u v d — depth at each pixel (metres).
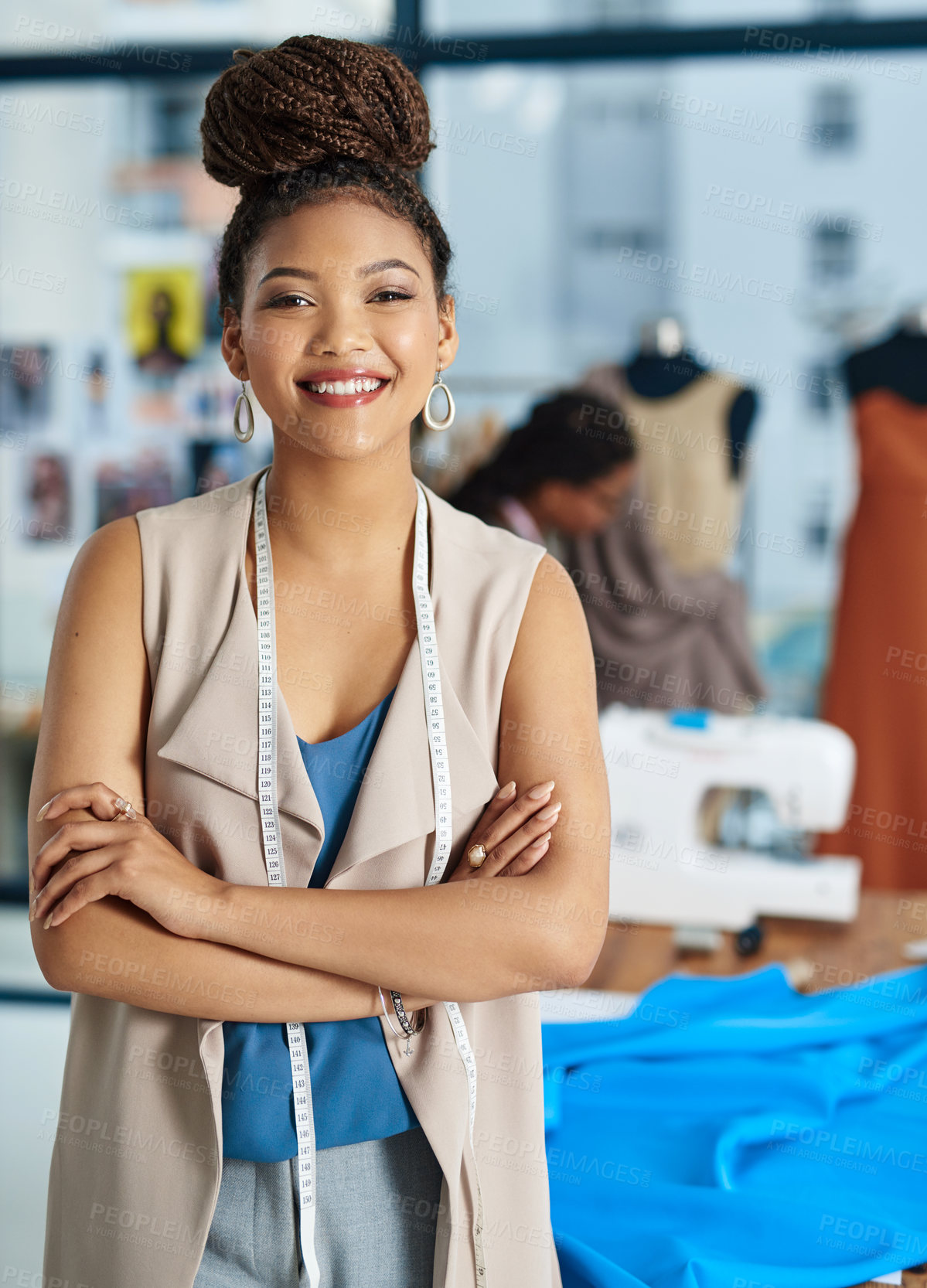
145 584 1.13
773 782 2.30
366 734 1.08
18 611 3.99
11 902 4.05
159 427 3.91
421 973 1.01
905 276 3.62
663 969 2.08
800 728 2.36
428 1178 1.05
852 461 3.42
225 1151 1.01
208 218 3.81
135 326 3.87
